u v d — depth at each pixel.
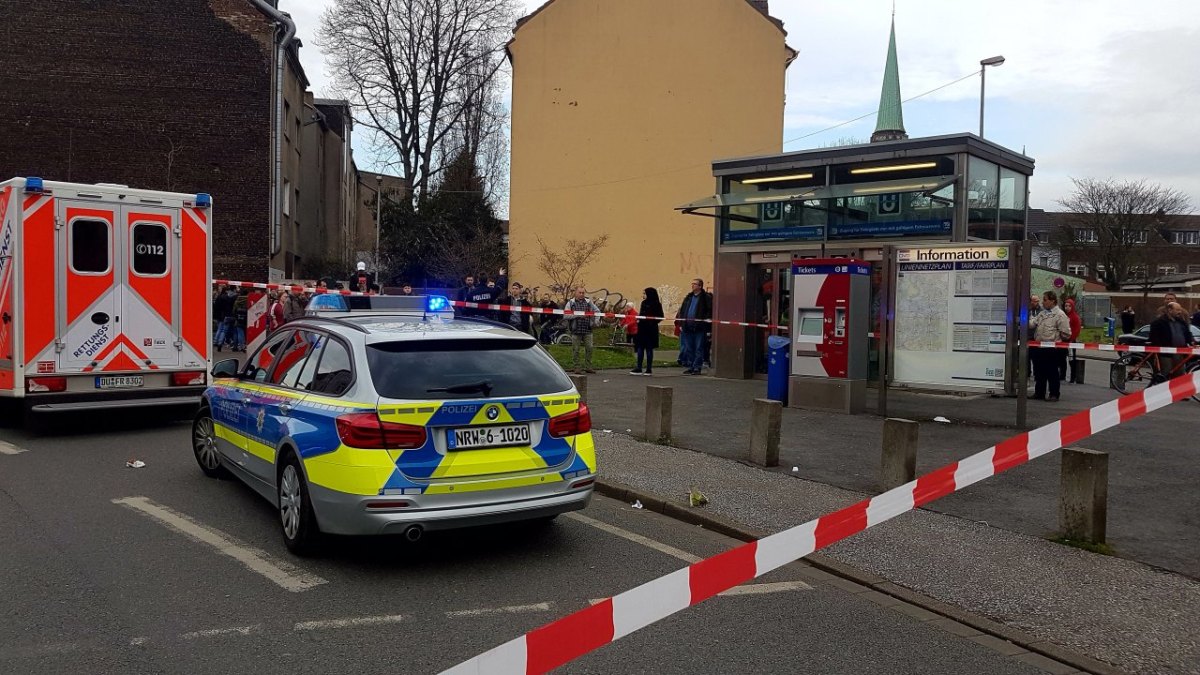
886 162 13.95
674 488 7.61
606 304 30.73
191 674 3.93
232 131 25.02
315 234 38.25
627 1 33.09
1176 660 4.28
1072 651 4.39
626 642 4.45
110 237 9.98
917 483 4.32
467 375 5.59
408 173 36.28
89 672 3.93
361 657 4.14
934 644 4.50
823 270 11.53
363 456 5.18
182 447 9.38
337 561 5.62
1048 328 13.18
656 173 32.94
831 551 5.94
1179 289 54.72
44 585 5.06
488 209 36.03
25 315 9.47
